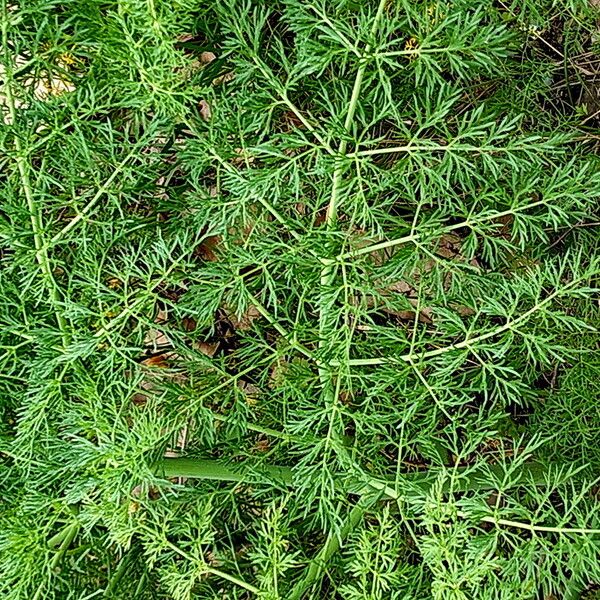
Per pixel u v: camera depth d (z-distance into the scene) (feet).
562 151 1.39
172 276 1.57
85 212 1.51
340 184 1.40
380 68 1.31
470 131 1.34
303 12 1.31
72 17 1.39
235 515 1.82
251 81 1.55
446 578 1.37
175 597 1.50
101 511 1.49
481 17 1.37
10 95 1.45
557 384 2.11
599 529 1.35
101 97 1.50
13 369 1.57
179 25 1.27
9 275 1.64
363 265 1.48
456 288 1.50
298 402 1.55
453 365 1.46
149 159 1.59
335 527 1.45
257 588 1.58
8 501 1.66
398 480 1.47
